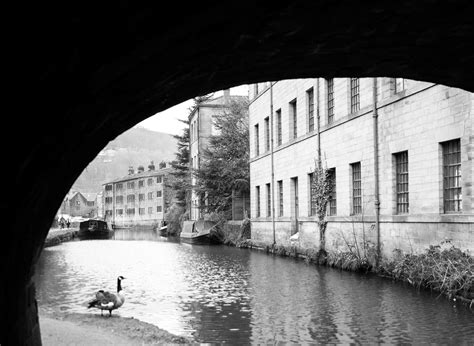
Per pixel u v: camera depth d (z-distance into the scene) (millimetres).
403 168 16953
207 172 46062
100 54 3189
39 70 2967
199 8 3154
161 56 3654
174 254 31234
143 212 111125
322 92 23266
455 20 4180
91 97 3658
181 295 14805
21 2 2465
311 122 25203
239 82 5312
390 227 17266
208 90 5152
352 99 20625
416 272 14547
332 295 13789
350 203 20547
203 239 43438
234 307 12703
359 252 19250
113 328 10164
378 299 12898
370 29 4262
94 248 38969
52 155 3842
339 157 21500
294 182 27891
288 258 25453
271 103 31156
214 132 60188
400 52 4910
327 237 22500
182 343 9039
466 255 13211
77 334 9570
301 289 15086
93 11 2715
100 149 5066
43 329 9992
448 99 14188
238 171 44562
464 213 13539
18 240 3955
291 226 27859
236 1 3240
